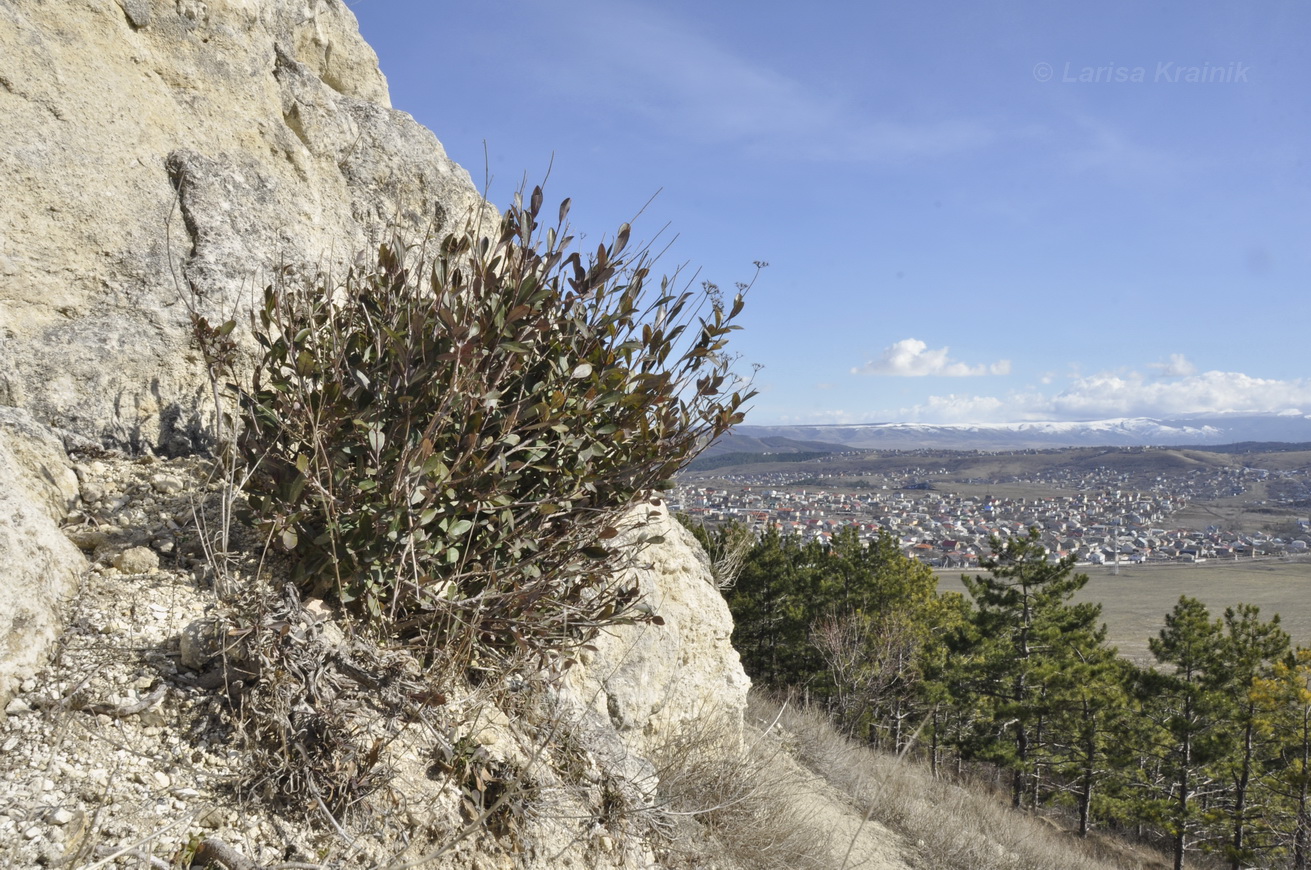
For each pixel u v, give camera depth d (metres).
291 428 2.65
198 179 3.85
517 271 2.86
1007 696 27.31
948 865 7.41
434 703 2.33
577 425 2.96
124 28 3.91
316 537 2.52
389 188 5.08
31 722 1.90
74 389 3.11
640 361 3.19
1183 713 26.39
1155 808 25.05
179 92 4.09
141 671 2.12
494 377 2.80
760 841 3.98
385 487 2.56
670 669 4.93
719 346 3.17
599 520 3.03
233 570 2.58
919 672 23.73
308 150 4.70
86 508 2.79
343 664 2.32
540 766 2.76
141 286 3.47
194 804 1.87
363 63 5.71
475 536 2.81
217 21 4.38
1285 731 24.34
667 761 4.34
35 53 3.46
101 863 1.59
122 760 1.90
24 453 2.68
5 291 3.10
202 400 3.49
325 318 2.98
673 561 5.43
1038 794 30.05
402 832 2.13
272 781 1.99
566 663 3.14
